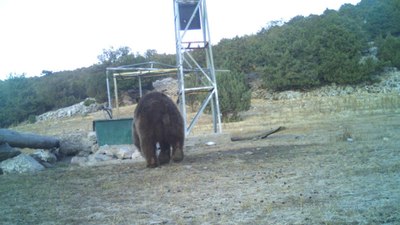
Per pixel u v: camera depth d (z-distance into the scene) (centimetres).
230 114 2403
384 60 3434
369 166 777
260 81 3559
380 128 1363
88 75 4253
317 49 3422
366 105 2269
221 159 1013
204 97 2433
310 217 504
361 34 3688
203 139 1356
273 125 1853
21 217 600
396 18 4025
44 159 1248
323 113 2145
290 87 3350
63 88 4369
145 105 973
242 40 4216
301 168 819
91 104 3778
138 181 818
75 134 1502
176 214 563
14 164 1095
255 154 1054
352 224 468
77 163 1214
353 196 585
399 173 702
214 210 568
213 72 1521
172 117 969
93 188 785
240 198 625
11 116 4016
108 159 1211
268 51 3650
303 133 1470
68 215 598
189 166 936
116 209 615
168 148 1016
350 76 3194
